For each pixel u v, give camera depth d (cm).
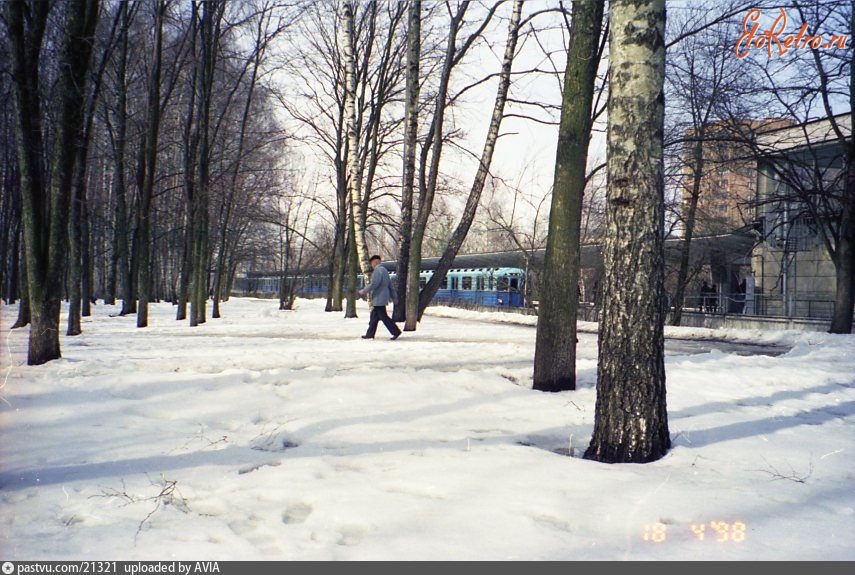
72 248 1555
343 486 367
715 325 2300
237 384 690
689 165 2141
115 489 366
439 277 1880
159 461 429
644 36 460
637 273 456
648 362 455
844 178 1853
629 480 384
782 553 276
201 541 289
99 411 580
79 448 461
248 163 2836
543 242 2659
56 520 319
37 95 891
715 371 906
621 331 457
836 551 279
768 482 395
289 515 329
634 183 458
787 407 688
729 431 553
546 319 756
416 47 1692
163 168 3148
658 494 355
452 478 381
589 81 746
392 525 304
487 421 576
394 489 367
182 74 2366
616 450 450
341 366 892
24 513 326
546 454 450
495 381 758
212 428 538
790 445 501
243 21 2019
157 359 931
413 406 625
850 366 1060
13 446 463
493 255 3475
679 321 2372
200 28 1970
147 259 1956
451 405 636
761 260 2941
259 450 468
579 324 2248
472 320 2695
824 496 365
